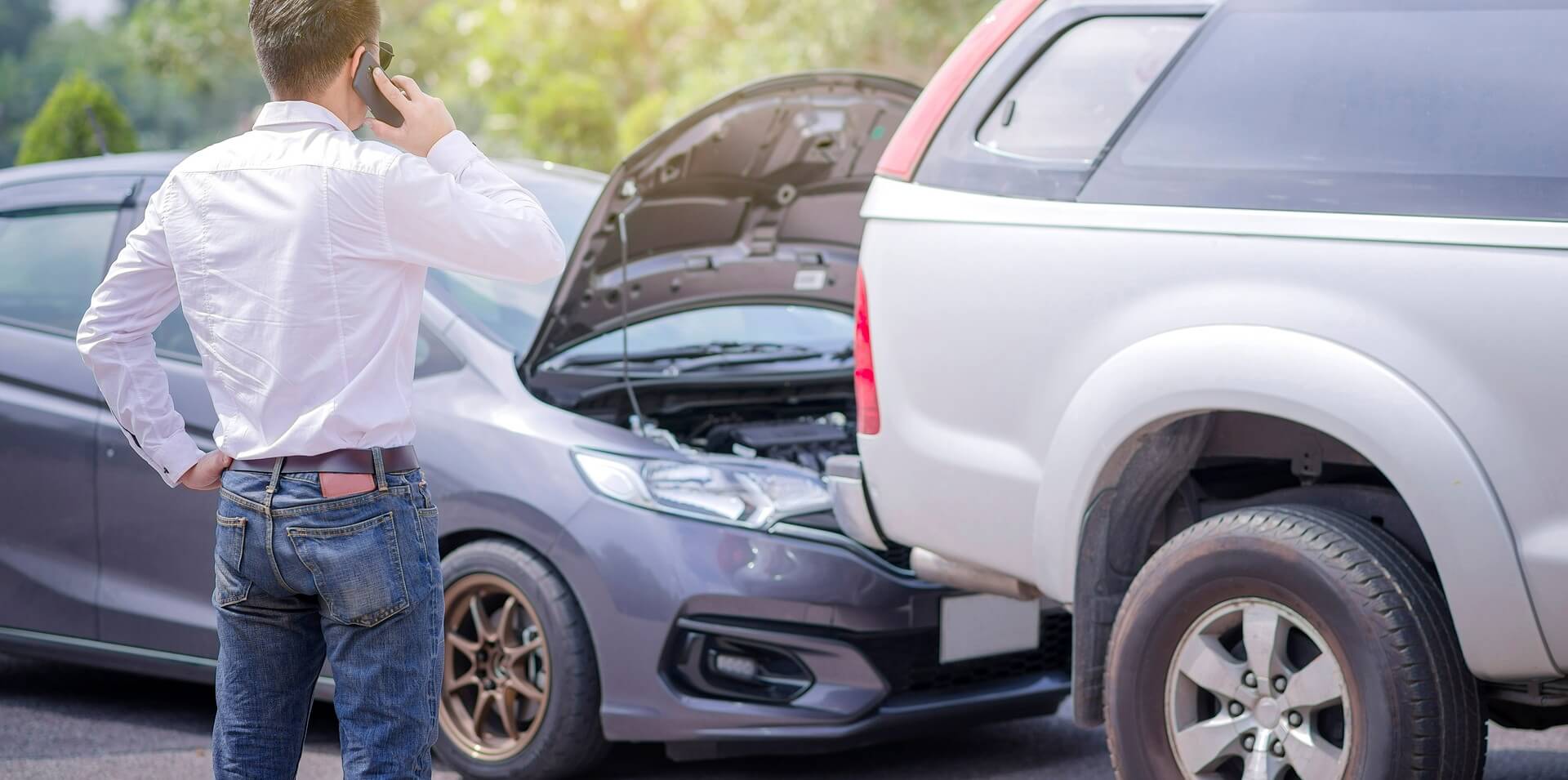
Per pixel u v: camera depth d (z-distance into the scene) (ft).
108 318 11.75
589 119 81.92
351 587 11.09
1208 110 13.93
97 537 20.71
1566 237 11.75
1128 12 14.76
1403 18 13.33
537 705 18.45
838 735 17.52
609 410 20.20
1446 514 12.00
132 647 20.56
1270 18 13.96
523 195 11.76
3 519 21.27
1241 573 13.15
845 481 16.46
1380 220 12.58
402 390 11.39
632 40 90.33
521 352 19.76
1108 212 14.02
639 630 17.61
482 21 94.17
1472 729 12.41
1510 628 11.93
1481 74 12.77
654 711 17.65
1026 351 14.43
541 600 18.08
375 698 11.35
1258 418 14.05
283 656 11.76
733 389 21.22
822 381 21.68
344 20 11.49
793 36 71.20
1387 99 13.10
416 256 11.19
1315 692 12.75
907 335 15.38
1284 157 13.34
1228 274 13.17
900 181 15.71
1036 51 15.23
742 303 21.72
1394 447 12.15
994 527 14.84
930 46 67.10
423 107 11.80
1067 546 14.26
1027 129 14.98
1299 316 12.73
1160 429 13.83
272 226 11.09
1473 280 12.04
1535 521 11.75
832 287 21.84
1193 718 13.69
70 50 261.44
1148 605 13.79
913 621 17.97
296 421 11.09
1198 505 15.05
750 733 17.48
